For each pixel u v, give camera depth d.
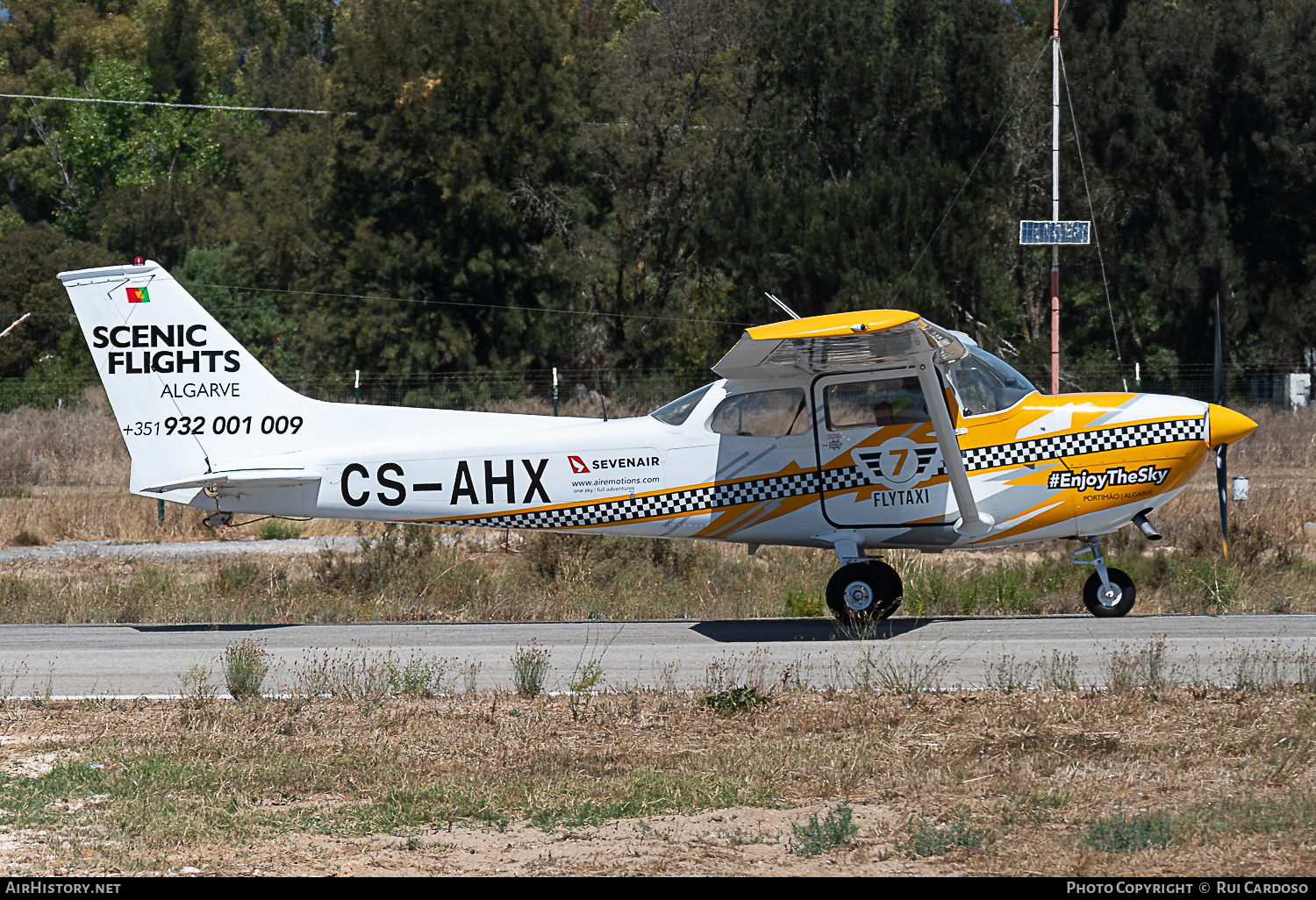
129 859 20.20
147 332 39.66
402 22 169.38
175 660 35.34
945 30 148.62
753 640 36.88
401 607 46.22
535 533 53.62
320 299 168.75
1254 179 150.25
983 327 139.25
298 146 186.88
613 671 32.69
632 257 174.75
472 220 167.00
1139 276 156.25
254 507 40.22
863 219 141.75
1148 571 47.84
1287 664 30.94
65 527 70.00
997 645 34.78
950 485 37.53
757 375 38.03
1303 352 149.62
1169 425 37.88
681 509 38.94
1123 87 150.38
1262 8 152.25
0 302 189.75
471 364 165.00
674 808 22.52
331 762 25.28
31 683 32.50
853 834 20.69
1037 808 21.89
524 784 23.78
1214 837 20.06
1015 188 153.75
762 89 164.88
